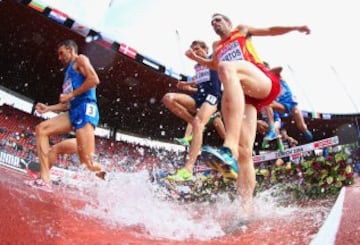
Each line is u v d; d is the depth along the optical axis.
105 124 25.58
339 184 5.30
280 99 6.03
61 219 1.84
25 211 1.78
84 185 4.72
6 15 14.89
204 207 5.06
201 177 8.47
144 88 20.23
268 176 6.88
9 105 20.34
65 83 3.73
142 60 15.66
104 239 1.61
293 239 1.89
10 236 1.30
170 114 23.59
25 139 18.17
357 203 2.95
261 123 6.30
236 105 2.45
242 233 2.28
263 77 2.79
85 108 3.57
